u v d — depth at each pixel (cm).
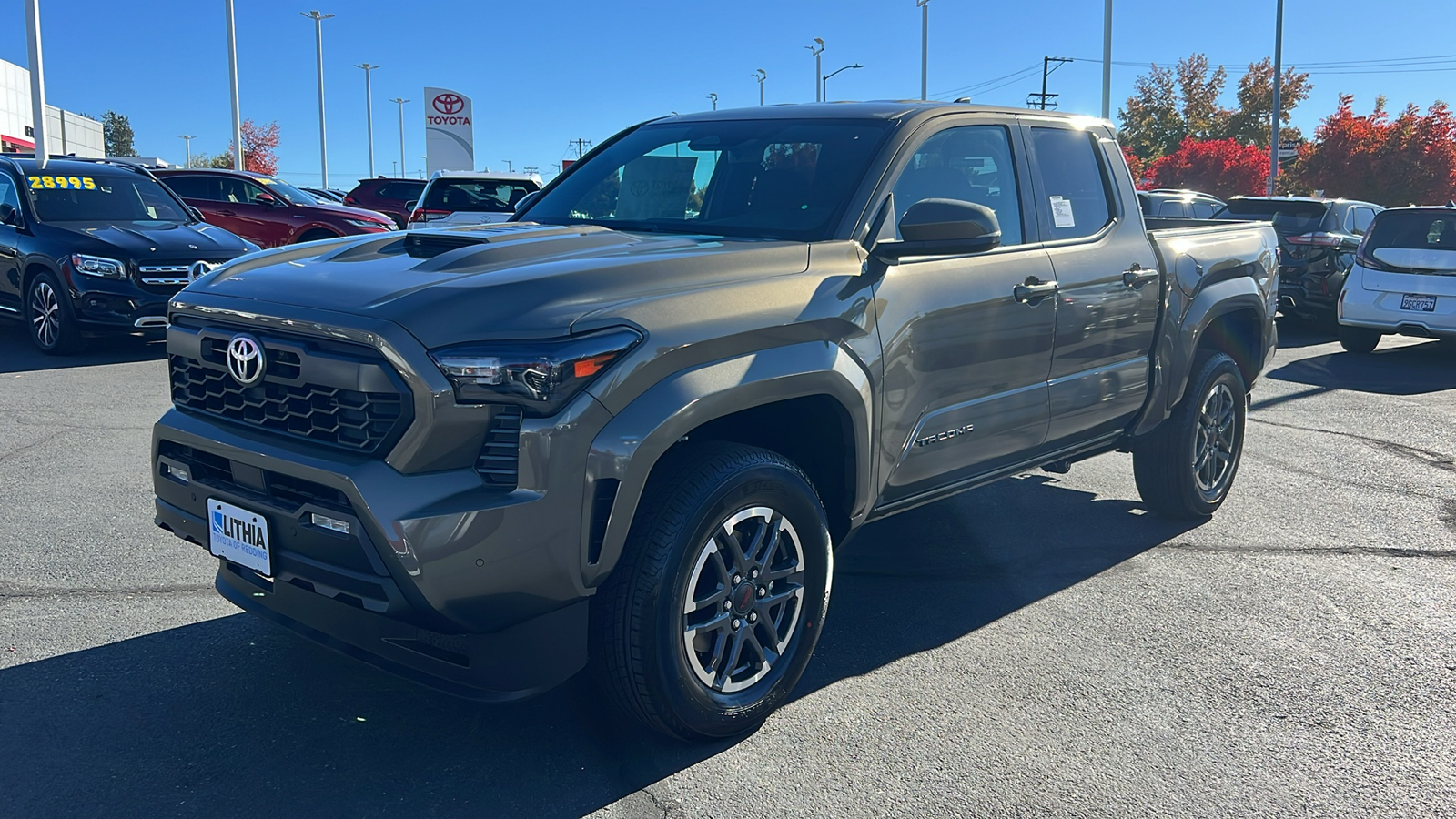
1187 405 519
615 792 288
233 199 1678
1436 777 306
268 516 287
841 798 287
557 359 262
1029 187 423
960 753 312
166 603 409
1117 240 458
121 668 353
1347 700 352
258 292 300
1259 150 4462
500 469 265
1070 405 431
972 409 383
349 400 271
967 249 339
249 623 391
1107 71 3009
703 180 399
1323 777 304
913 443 361
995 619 417
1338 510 579
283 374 287
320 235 1688
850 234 349
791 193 371
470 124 3600
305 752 304
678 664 292
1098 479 641
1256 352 566
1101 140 471
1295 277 1378
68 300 966
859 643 390
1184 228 578
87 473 591
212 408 314
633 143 447
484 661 276
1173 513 544
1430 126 3684
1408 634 408
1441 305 1109
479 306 268
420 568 255
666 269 298
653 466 292
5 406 764
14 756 297
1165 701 349
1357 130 3791
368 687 344
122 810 273
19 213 1026
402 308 267
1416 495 611
